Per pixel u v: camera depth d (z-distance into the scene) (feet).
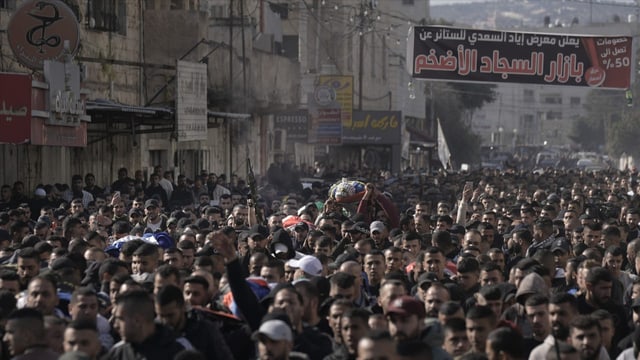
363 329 34.68
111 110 101.35
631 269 57.62
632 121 344.08
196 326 35.96
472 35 124.06
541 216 75.56
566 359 34.17
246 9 162.71
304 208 79.41
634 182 148.87
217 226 72.90
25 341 33.30
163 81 126.11
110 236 68.54
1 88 85.66
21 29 88.69
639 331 37.17
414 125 305.32
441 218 70.54
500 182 143.95
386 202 79.10
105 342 37.50
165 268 40.91
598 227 63.82
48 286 38.34
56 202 89.71
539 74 125.18
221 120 151.84
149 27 126.52
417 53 124.26
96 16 113.91
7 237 58.03
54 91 89.56
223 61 134.31
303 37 211.82
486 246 60.13
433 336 36.11
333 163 210.79
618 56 125.18
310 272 47.55
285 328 32.35
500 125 534.37
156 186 104.78
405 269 55.01
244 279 38.37
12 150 98.84
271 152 182.50
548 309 38.88
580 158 341.41
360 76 214.07
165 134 135.44
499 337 33.14
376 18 233.96
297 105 162.71
